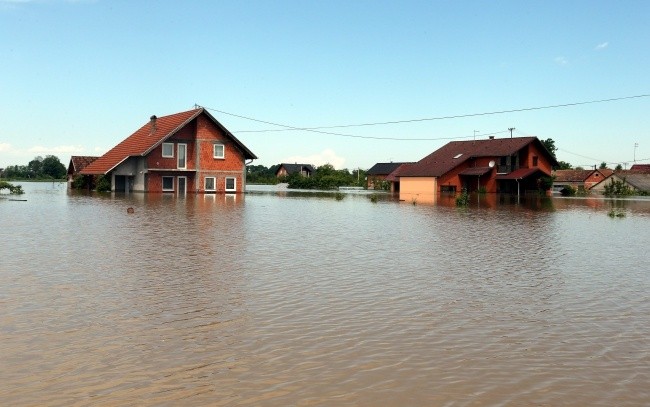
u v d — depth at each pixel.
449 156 66.94
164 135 47.47
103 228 18.53
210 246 14.81
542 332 7.57
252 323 7.77
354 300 9.13
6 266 11.47
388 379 5.91
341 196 48.03
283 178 98.69
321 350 6.74
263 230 19.09
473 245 16.02
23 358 6.35
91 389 5.58
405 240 16.95
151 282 10.18
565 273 11.78
